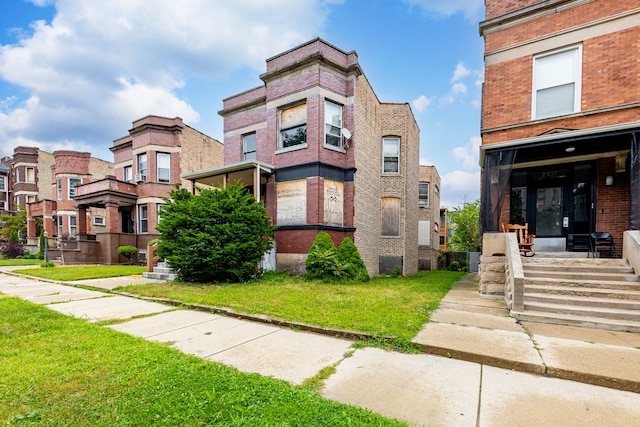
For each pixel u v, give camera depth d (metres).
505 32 8.86
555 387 3.16
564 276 6.65
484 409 2.71
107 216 17.81
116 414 2.46
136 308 6.53
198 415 2.46
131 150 20.28
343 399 2.85
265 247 10.31
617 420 2.56
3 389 2.85
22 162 29.66
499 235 7.98
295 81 12.07
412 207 16.58
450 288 9.91
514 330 4.85
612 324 4.98
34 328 4.82
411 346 4.18
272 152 12.51
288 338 4.62
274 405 2.61
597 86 7.64
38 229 27.08
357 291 8.36
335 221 11.76
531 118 8.41
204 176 13.19
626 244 6.82
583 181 9.14
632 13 7.34
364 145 13.17
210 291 8.00
